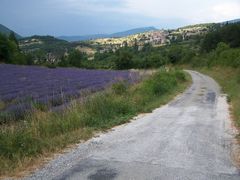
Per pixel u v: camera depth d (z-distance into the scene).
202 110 17.98
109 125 12.49
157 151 8.89
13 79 33.97
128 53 91.62
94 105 14.41
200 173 7.13
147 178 6.70
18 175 6.77
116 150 8.91
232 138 10.88
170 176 6.87
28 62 86.31
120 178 6.66
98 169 7.21
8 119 12.81
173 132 11.63
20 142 8.38
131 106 16.39
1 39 76.31
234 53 55.31
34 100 16.81
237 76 37.03
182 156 8.45
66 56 99.38
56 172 6.97
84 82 31.23
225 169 7.47
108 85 25.55
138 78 33.53
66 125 11.19
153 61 91.44
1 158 7.59
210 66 72.38
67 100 18.19
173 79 34.41
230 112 17.25
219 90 31.00
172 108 18.62
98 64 105.88
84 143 9.67
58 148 8.90
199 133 11.57
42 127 10.34
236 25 106.06
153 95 22.98
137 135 10.98
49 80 33.44
